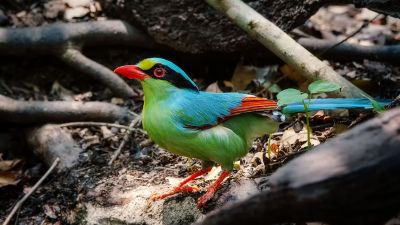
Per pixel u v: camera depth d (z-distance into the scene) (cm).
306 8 1193
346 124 1026
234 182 866
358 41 1366
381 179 564
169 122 822
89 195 949
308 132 869
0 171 1114
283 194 572
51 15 1320
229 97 843
